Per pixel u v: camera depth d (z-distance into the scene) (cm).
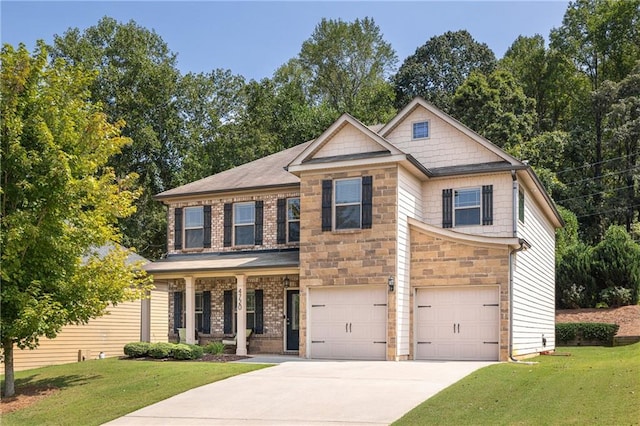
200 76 5000
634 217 5384
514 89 5447
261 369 1823
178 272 2472
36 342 1642
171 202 2817
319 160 2264
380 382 1569
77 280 1656
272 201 2620
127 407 1442
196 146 4800
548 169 5275
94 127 1722
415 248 2205
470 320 2112
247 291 2600
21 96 1625
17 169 1583
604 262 3641
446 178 2350
